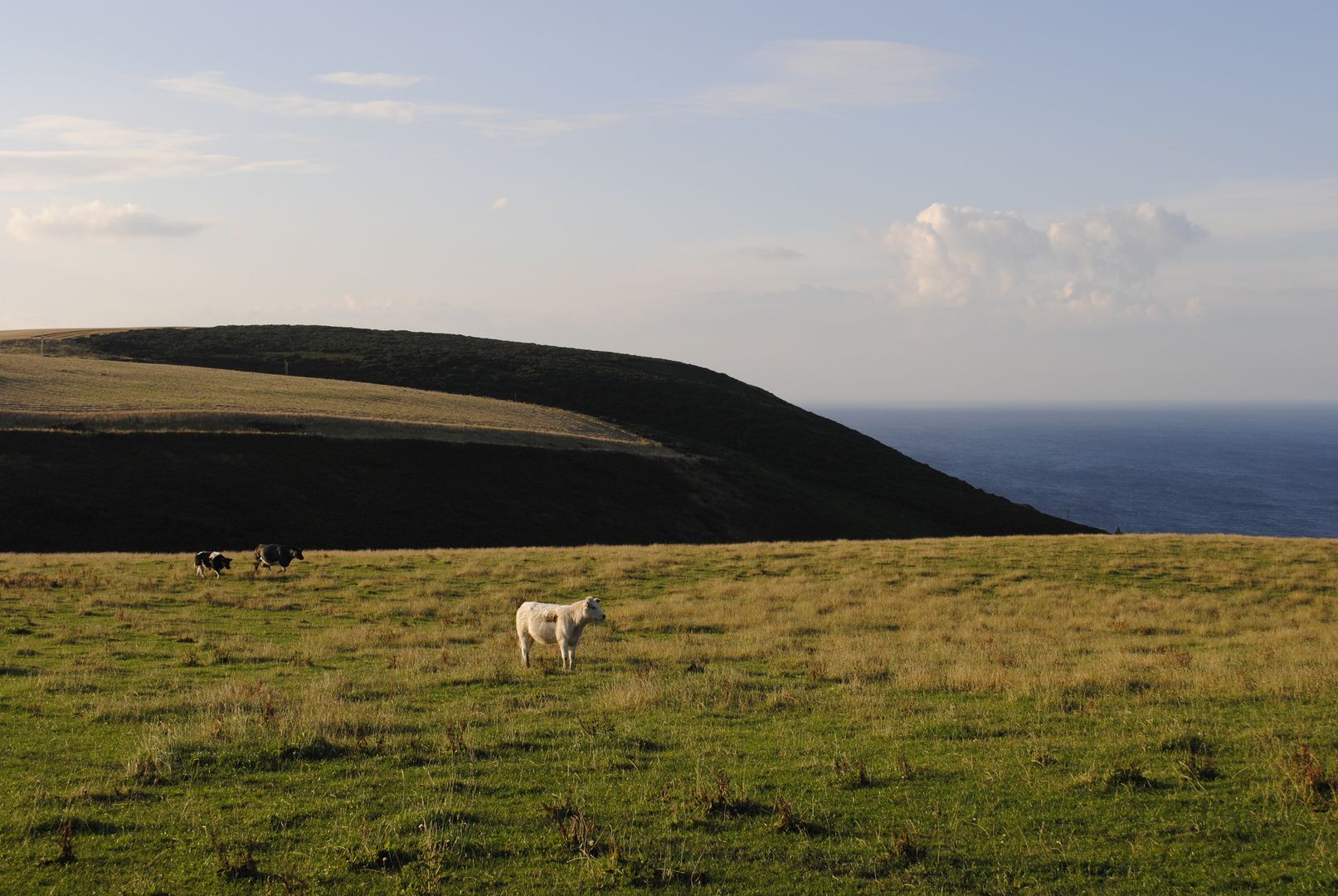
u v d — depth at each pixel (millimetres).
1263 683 12336
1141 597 25141
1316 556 31734
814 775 8680
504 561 31422
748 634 19234
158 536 45781
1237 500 179875
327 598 23734
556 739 9984
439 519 54875
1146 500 177125
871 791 8164
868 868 6477
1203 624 20953
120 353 116500
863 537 71562
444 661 15508
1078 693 12297
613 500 64562
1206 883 6227
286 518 50438
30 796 7680
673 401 117375
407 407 76688
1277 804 7574
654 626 20453
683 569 30438
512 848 6770
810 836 7070
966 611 23031
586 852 6633
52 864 6352
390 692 12844
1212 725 10359
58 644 16641
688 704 11977
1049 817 7449
